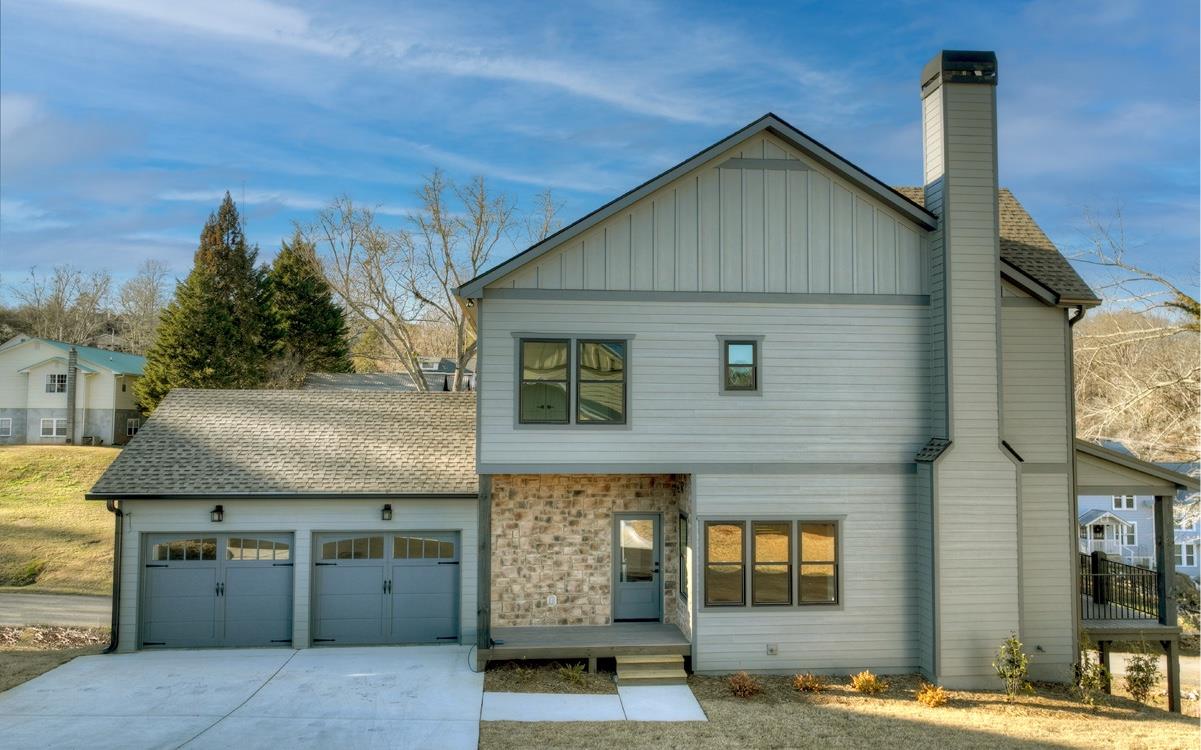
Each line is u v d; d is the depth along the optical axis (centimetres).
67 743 1019
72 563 2386
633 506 1525
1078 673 1367
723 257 1407
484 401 1366
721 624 1374
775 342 1408
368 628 1505
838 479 1403
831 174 1425
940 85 1402
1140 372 2219
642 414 1384
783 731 1116
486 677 1323
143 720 1108
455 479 1534
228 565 1492
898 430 1415
